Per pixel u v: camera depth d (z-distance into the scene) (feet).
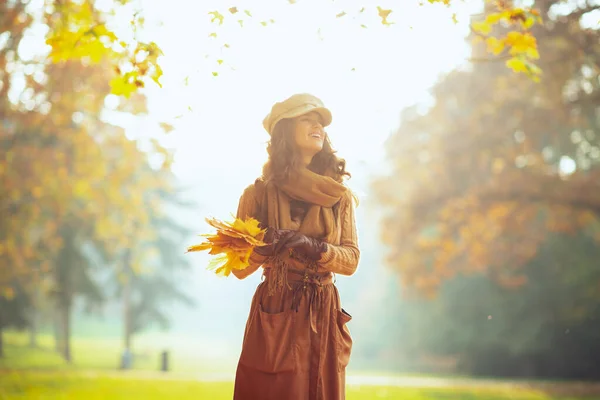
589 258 103.30
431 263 90.79
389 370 141.49
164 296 155.02
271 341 9.89
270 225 10.19
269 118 10.47
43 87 44.65
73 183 58.23
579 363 113.80
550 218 76.64
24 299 99.71
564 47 51.01
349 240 10.49
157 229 157.28
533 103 66.23
